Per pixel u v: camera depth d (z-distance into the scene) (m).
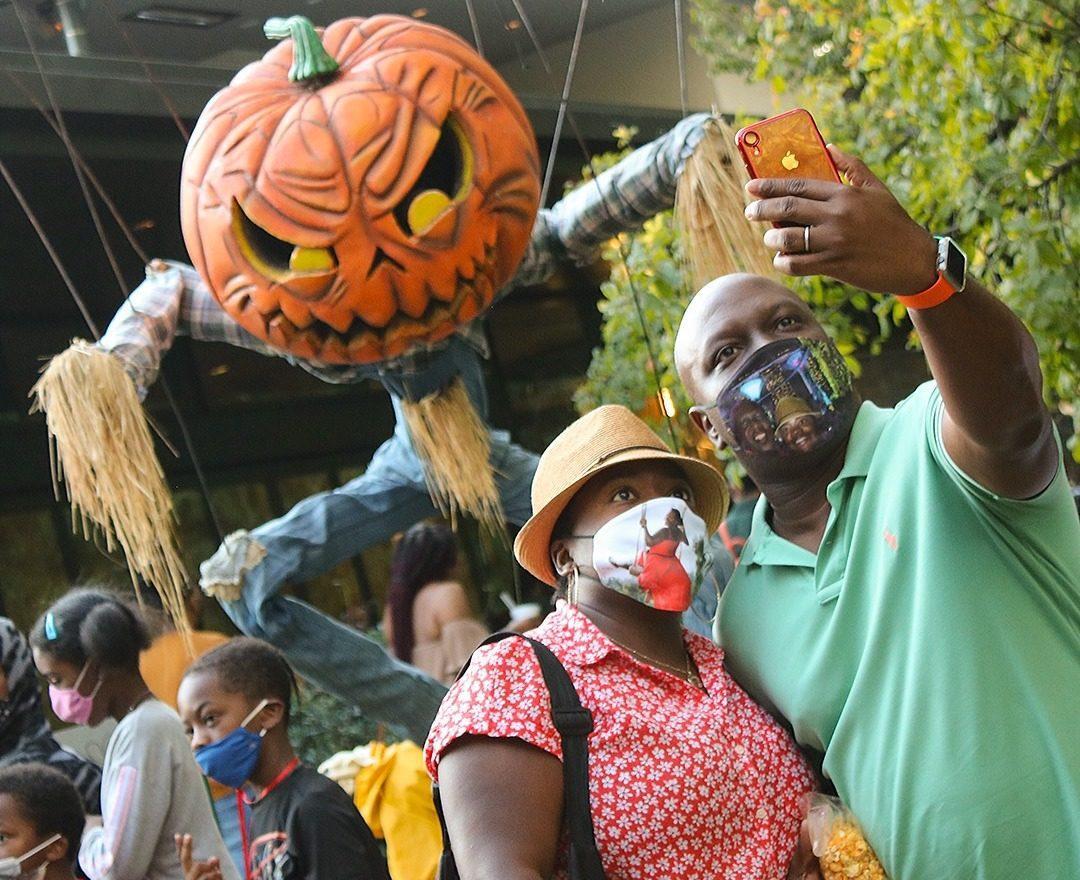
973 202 5.32
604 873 2.35
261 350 3.67
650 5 9.62
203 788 4.16
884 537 2.55
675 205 3.74
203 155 3.07
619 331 5.74
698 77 10.05
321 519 4.13
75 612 4.24
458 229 3.04
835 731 2.54
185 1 7.80
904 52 5.37
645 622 2.60
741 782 2.47
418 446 3.80
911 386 10.09
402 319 3.09
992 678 2.45
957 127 5.32
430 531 5.75
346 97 3.00
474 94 3.08
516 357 9.30
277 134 3.01
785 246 2.22
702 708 2.53
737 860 2.43
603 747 2.42
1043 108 5.41
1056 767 2.42
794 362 2.65
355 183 2.97
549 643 2.54
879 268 2.20
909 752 2.46
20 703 4.46
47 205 6.95
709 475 2.75
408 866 4.72
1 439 6.90
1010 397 2.30
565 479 2.63
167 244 7.49
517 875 2.26
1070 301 5.13
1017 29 5.38
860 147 6.00
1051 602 2.49
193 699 3.91
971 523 2.50
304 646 4.23
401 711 4.32
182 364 7.72
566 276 9.62
